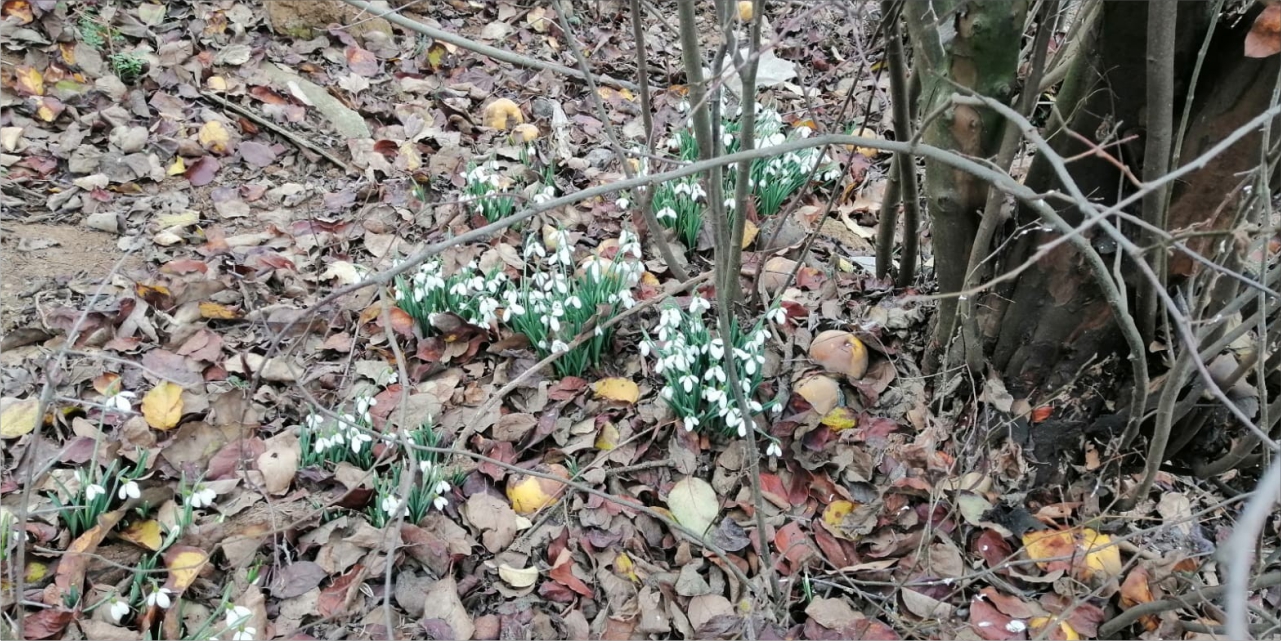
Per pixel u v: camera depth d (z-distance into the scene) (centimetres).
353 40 417
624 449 242
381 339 274
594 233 328
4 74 337
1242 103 177
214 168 338
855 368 256
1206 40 163
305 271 303
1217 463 225
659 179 140
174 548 205
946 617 204
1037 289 216
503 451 241
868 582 204
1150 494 226
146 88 362
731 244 239
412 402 252
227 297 284
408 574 210
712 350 235
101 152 328
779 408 245
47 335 254
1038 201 142
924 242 319
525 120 395
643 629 202
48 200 304
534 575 214
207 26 396
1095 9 185
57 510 196
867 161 379
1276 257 245
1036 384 228
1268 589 211
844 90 429
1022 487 225
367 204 333
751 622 198
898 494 229
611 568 216
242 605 196
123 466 223
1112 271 201
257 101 373
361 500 222
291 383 257
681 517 225
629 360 273
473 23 460
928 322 270
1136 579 204
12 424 226
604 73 438
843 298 291
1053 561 209
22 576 169
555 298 265
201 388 249
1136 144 192
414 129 379
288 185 340
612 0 486
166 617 193
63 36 360
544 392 257
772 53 433
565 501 229
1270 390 228
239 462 226
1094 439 225
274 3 404
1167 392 185
